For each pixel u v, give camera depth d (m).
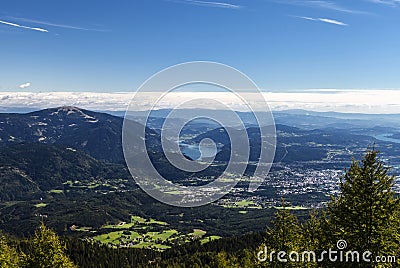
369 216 21.92
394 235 21.55
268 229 31.30
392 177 22.61
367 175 22.55
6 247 40.97
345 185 23.47
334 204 24.17
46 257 30.23
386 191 22.19
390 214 21.73
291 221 30.48
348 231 22.58
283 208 30.98
